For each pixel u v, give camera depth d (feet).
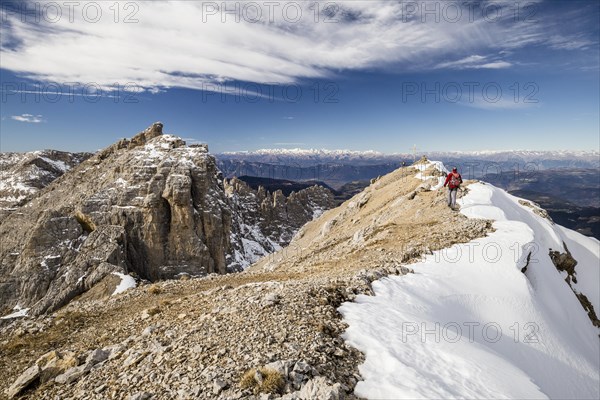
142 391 35.32
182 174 474.08
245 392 32.04
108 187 468.75
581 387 61.93
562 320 82.69
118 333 58.44
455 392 34.40
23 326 71.87
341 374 36.01
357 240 142.72
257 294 58.75
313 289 55.52
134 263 426.51
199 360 38.47
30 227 451.12
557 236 138.00
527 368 57.67
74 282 351.87
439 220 119.75
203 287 91.71
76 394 39.17
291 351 38.06
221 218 506.48
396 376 35.83
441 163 238.68
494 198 134.72
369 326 45.62
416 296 61.52
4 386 49.75
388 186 262.06
